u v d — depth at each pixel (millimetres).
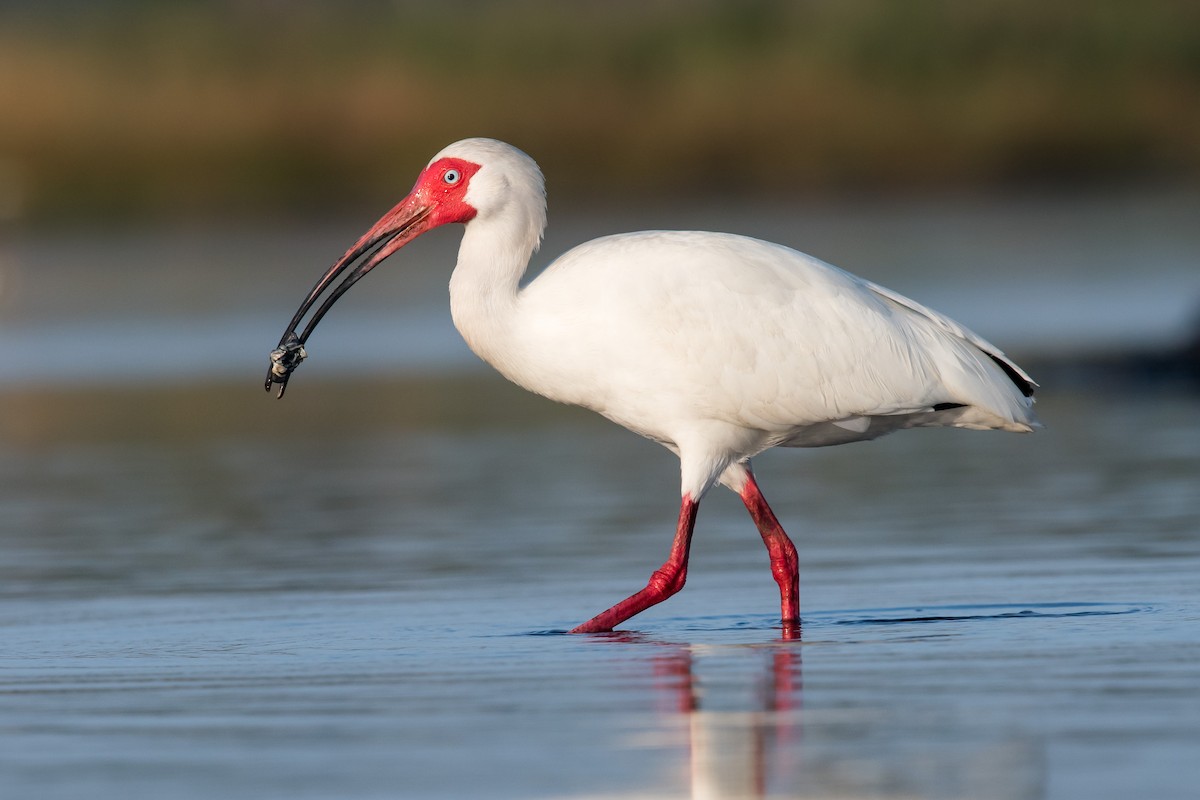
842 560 14031
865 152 57188
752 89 58094
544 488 18062
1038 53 61219
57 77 54469
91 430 23031
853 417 12516
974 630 10977
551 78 57250
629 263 12375
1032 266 37062
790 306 12320
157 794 7547
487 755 8062
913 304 12727
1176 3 62625
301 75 55781
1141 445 19516
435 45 57625
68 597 13289
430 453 20672
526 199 12789
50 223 48938
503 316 12594
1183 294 32031
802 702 8961
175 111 54281
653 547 14859
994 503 16312
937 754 7863
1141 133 59625
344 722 8812
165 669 10422
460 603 12641
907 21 60500
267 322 33156
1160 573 12727
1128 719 8336
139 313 34469
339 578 13758
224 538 15758
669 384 12305
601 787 7527
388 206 51406
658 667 10086
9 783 7781
